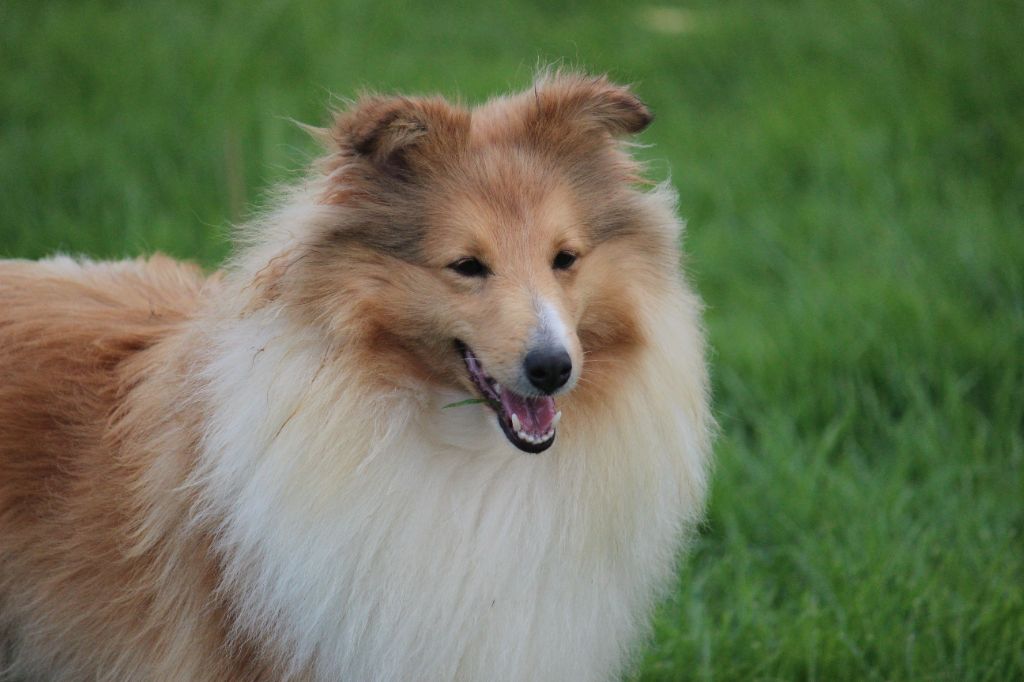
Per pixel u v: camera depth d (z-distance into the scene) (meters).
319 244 5.40
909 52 16.39
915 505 8.69
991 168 13.62
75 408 6.20
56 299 6.62
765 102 15.59
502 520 5.59
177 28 16.50
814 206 12.91
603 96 5.82
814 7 18.73
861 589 7.56
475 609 5.54
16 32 16.08
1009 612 7.39
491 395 5.43
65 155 12.96
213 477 5.50
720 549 8.42
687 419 5.89
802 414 9.66
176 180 12.67
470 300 5.40
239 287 5.63
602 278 5.68
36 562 6.11
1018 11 17.41
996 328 10.51
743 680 7.07
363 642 5.47
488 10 19.41
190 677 5.80
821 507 8.55
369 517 5.38
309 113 14.18
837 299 10.94
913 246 11.91
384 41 17.31
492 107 6.05
